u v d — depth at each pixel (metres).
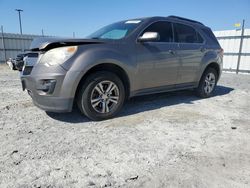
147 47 3.73
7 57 17.31
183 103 4.60
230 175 2.05
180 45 4.29
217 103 4.70
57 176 1.96
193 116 3.72
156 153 2.41
